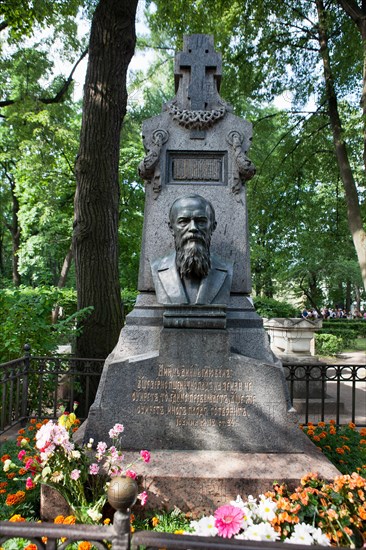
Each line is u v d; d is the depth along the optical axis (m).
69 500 2.80
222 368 3.40
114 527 1.63
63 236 17.42
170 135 4.18
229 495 2.95
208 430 3.36
